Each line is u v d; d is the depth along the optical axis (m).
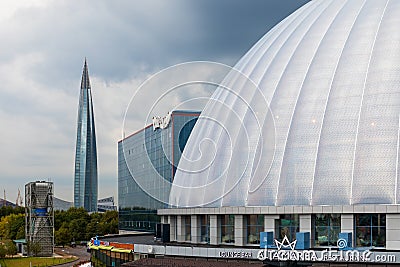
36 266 87.12
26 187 107.88
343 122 38.31
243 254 37.31
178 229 46.09
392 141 36.19
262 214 39.03
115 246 51.56
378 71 39.09
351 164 36.91
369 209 34.53
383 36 41.22
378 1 45.19
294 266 35.44
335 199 36.50
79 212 143.12
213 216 42.16
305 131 39.62
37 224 104.94
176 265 38.03
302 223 37.06
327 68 41.84
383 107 37.44
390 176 35.44
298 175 38.50
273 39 50.00
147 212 90.00
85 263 81.62
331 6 48.38
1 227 139.75
